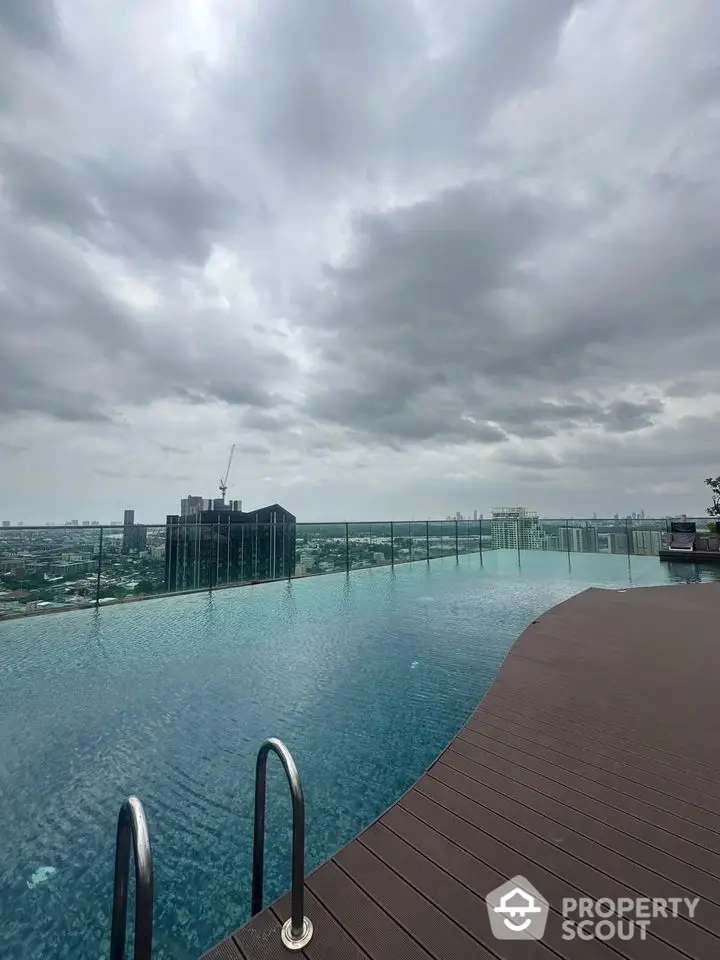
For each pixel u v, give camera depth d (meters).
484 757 2.31
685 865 1.52
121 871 1.09
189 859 2.12
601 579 10.66
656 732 2.58
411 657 5.09
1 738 3.29
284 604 7.95
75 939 1.75
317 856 2.09
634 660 3.94
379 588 9.56
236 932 1.30
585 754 2.33
